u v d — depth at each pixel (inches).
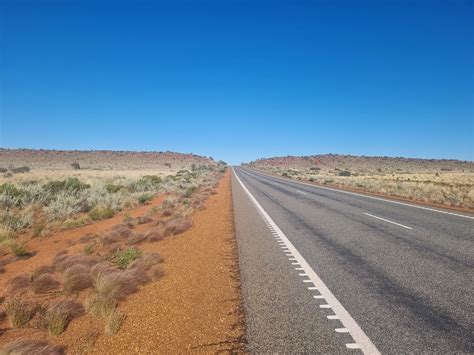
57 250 400.5
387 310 198.4
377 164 6624.0
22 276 275.0
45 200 788.0
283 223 530.3
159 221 517.7
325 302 212.5
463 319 185.2
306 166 6599.4
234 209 709.3
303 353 154.3
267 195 1024.2
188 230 484.7
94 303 213.6
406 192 1045.8
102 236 414.0
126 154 6565.0
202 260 325.4
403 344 159.5
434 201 849.5
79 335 182.5
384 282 248.4
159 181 1531.7
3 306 227.3
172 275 280.7
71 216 666.2
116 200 818.2
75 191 928.9
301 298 220.5
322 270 281.6
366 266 290.8
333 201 839.7
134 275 259.0
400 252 337.1
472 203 796.6
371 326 178.4
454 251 338.3
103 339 176.6
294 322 185.6
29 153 5359.3
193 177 2010.3
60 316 197.0
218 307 211.6
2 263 353.1
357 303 209.8
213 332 179.0
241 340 169.0
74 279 256.2
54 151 5772.6
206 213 654.5
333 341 163.9
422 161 6786.4
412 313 193.8
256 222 544.1
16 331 191.5
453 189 1170.6
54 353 160.1
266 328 180.1
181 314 203.5
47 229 519.5
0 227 498.3
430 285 240.2
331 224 512.7
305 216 601.6
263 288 241.8
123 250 362.0
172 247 383.6
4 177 1761.8
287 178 2220.7
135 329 186.2
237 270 289.7
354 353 152.8
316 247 365.7
